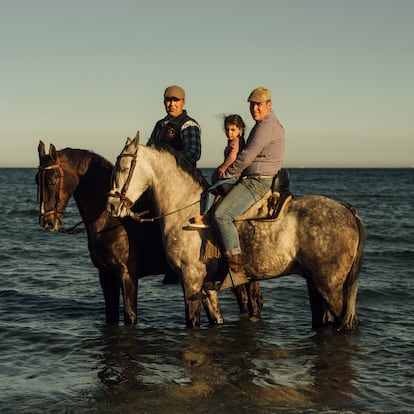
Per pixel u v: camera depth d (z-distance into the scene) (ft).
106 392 16.84
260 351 20.63
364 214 106.63
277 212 19.48
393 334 23.11
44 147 21.11
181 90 22.22
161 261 22.39
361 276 38.93
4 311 28.27
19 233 71.00
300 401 16.06
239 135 20.15
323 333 21.86
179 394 16.61
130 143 20.24
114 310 23.77
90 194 21.42
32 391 17.01
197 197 20.59
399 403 15.94
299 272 20.04
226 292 31.94
